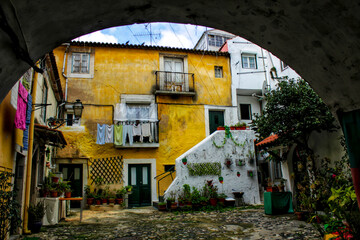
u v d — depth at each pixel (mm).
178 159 12266
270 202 9242
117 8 2859
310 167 8398
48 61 8891
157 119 14711
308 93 7922
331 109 3217
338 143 7578
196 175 12328
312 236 5977
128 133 13859
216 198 11938
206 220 8852
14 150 6234
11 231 6387
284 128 8016
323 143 8172
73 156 13500
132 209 12539
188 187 11938
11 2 2131
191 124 15375
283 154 9867
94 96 14469
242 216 9367
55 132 8172
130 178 14000
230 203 12055
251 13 2939
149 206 13547
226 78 16641
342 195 4383
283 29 2945
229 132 13273
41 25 2561
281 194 9367
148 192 14039
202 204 11641
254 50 17422
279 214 9242
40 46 2803
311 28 2738
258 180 14016
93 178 13523
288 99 8172
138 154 14242
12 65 2582
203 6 2988
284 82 8430
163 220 9094
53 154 12898
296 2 2568
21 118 6137
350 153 2955
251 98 17562
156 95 15172
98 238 6496
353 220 3939
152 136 14531
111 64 14992
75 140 13719
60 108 13922
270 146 10250
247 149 13297
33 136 7789
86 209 12688
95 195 12852
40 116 9078
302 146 8461
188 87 15711
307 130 8070
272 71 11531
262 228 7188
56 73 10320
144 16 3127
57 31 2789
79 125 14000
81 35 3092
